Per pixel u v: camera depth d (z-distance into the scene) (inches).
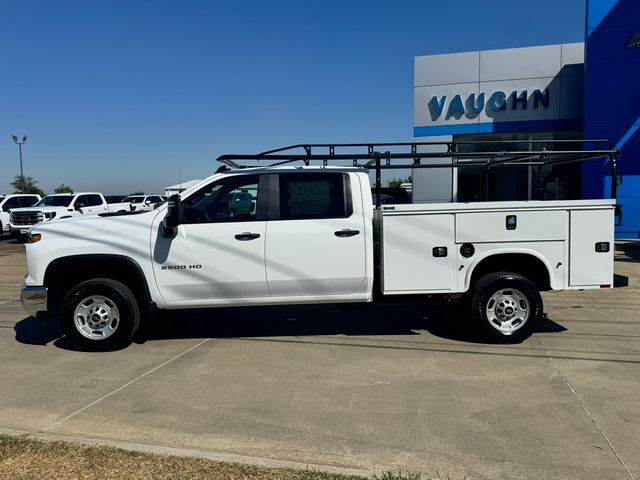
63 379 203.6
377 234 245.0
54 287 239.3
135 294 249.1
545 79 676.1
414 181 701.3
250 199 239.9
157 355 233.8
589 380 195.0
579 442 147.3
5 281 460.8
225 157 238.2
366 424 160.6
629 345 239.1
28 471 131.3
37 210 860.6
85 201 961.5
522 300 240.1
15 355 237.0
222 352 237.0
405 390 188.1
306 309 321.1
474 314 240.4
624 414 165.2
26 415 169.5
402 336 259.3
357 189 241.1
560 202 235.9
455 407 172.6
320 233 236.8
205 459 138.2
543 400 177.0
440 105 708.7
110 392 189.3
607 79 628.4
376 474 130.5
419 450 143.8
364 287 243.0
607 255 237.6
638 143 626.8
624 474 130.6
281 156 239.5
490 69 691.4
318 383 196.2
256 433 155.1
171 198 223.5
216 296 239.3
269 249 235.8
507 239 237.5
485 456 140.2
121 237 235.9
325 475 129.4
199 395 185.6
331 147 250.2
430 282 238.4
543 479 128.6
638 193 631.8
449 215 236.2
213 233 235.1
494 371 206.4
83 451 142.4
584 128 640.4
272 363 220.5
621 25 618.5
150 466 134.0
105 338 237.0
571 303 328.8
